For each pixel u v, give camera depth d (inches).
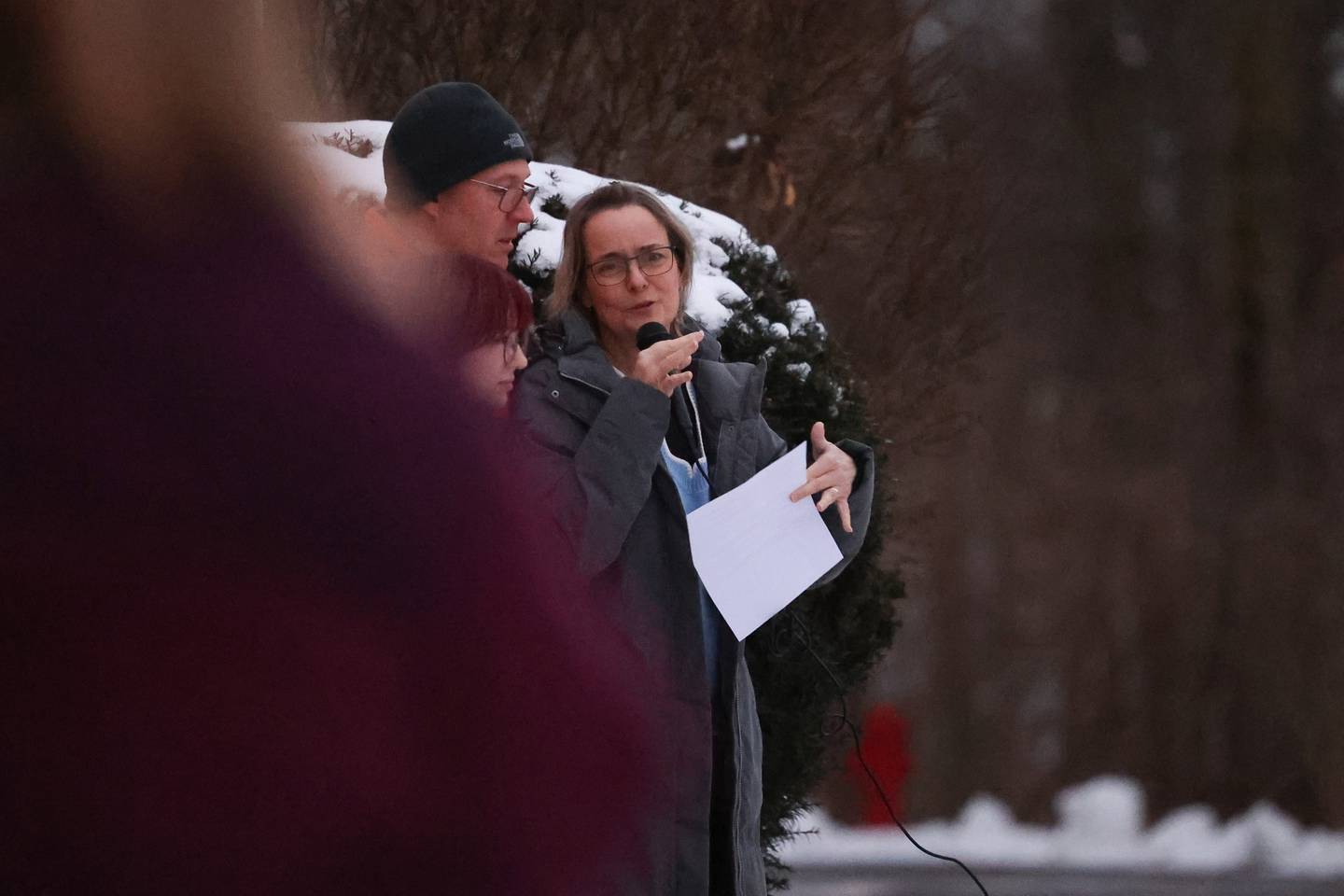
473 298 150.6
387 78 742.5
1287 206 2652.6
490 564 110.6
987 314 911.0
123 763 107.0
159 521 107.7
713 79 789.9
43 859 107.5
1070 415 2716.5
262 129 115.5
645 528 451.2
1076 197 2733.8
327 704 107.4
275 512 108.2
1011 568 2714.1
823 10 821.9
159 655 107.1
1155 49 2743.6
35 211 111.1
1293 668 2480.3
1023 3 2709.2
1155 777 2578.7
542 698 110.6
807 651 565.6
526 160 493.7
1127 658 2625.5
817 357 598.5
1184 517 2605.8
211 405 109.0
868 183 854.5
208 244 111.6
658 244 487.5
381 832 108.1
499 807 109.0
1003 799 2797.7
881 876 1775.3
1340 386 2596.0
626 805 113.5
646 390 444.5
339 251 116.0
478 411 114.6
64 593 107.4
